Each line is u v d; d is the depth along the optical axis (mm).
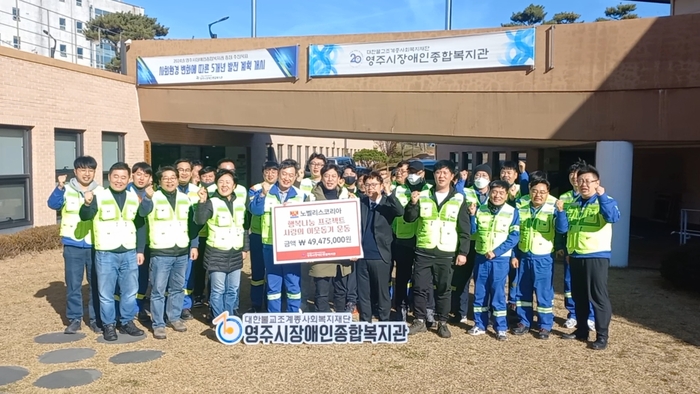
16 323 6191
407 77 11656
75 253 5809
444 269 5809
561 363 5148
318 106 12617
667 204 17734
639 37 9656
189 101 14031
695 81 9328
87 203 5383
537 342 5781
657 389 4570
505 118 10836
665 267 8258
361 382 4637
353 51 12078
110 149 13953
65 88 12156
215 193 6070
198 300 7062
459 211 5797
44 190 11633
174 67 14031
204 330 6062
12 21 43188
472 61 10992
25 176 11320
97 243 5559
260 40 13156
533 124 10609
